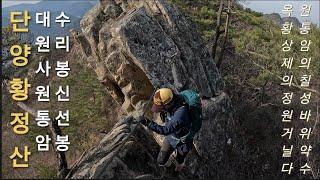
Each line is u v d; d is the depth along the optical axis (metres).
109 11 13.21
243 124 17.30
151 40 11.48
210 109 12.38
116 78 12.13
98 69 13.23
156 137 9.78
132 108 12.27
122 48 11.40
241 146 14.30
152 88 11.93
